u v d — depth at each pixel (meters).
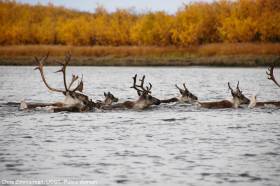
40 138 54.19
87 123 64.62
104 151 47.56
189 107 81.75
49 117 69.75
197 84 142.38
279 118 69.50
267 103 81.19
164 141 52.56
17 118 68.62
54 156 45.53
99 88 127.44
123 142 51.97
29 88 128.38
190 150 48.06
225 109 79.31
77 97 75.12
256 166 42.00
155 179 38.28
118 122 65.62
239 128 61.12
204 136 55.50
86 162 43.34
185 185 36.84
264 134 56.94
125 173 39.88
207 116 71.38
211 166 42.03
